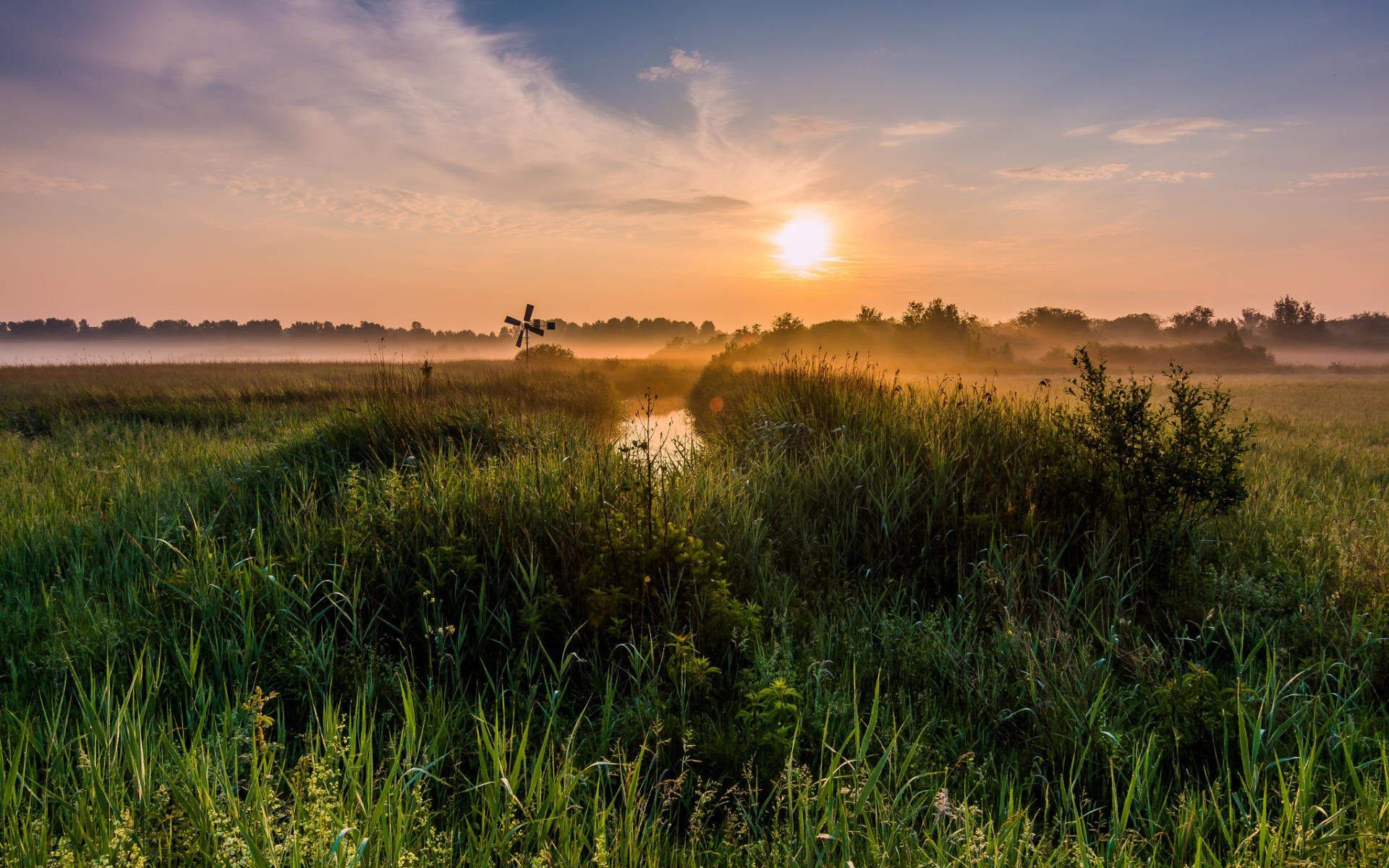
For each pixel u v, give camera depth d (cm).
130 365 3195
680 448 773
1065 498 531
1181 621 422
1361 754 281
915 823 246
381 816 216
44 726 288
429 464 618
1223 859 229
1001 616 410
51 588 426
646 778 261
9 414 1376
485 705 333
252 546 467
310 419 1323
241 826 201
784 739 278
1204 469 490
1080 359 547
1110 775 262
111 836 204
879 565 498
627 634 379
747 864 221
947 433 659
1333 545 488
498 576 418
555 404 1984
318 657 340
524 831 225
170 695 317
